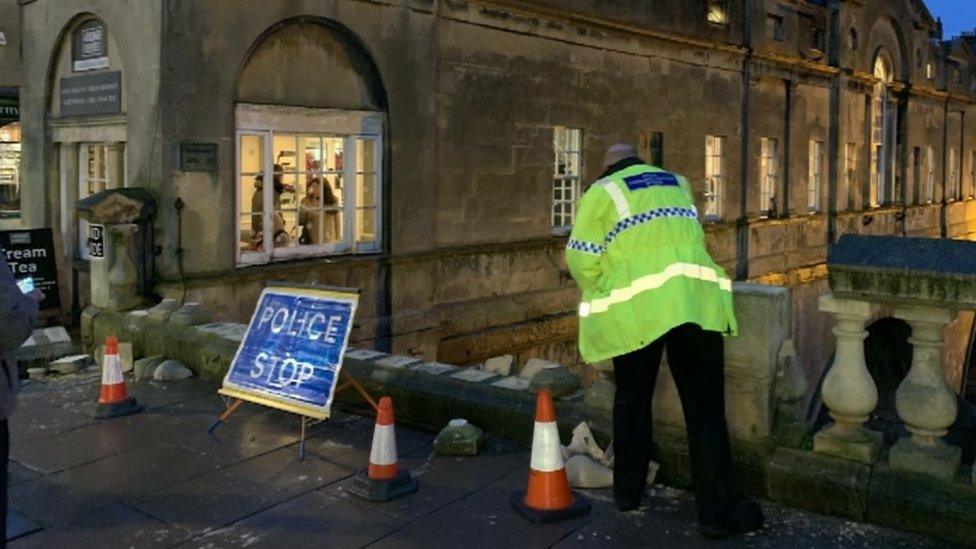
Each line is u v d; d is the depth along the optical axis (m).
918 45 30.03
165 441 6.14
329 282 11.82
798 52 22.73
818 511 4.73
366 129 12.23
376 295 12.48
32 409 6.98
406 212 12.73
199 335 8.02
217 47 10.34
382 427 5.10
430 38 12.91
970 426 11.91
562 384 5.91
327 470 5.55
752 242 21.19
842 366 4.76
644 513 4.79
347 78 11.97
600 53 16.23
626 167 4.75
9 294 3.58
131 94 10.40
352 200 12.22
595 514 4.78
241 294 10.80
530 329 15.05
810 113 23.69
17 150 18.47
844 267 4.61
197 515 4.90
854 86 25.72
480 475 5.39
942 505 4.36
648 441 4.80
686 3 18.28
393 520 4.78
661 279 4.38
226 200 10.59
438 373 6.48
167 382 7.75
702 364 4.48
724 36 19.69
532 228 15.09
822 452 4.80
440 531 4.62
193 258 10.28
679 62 18.41
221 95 10.44
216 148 10.42
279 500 5.09
